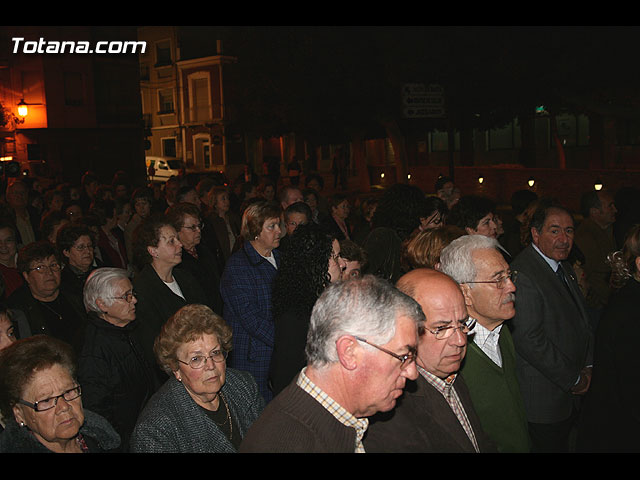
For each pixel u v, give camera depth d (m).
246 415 3.01
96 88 29.95
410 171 30.81
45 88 28.31
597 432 3.14
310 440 1.94
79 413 2.52
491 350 3.01
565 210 3.88
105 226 7.24
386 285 2.08
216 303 5.69
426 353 2.47
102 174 30.38
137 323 3.53
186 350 2.76
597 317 4.88
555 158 32.00
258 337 4.29
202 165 43.97
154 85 45.59
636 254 3.23
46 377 2.44
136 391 3.39
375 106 21.83
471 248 2.97
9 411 2.45
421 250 3.51
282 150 42.56
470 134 32.62
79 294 4.66
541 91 19.52
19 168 14.34
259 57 22.50
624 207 5.75
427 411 2.42
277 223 4.51
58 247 4.88
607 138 26.48
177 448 2.70
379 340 1.96
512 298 2.93
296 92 21.91
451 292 2.48
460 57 18.05
